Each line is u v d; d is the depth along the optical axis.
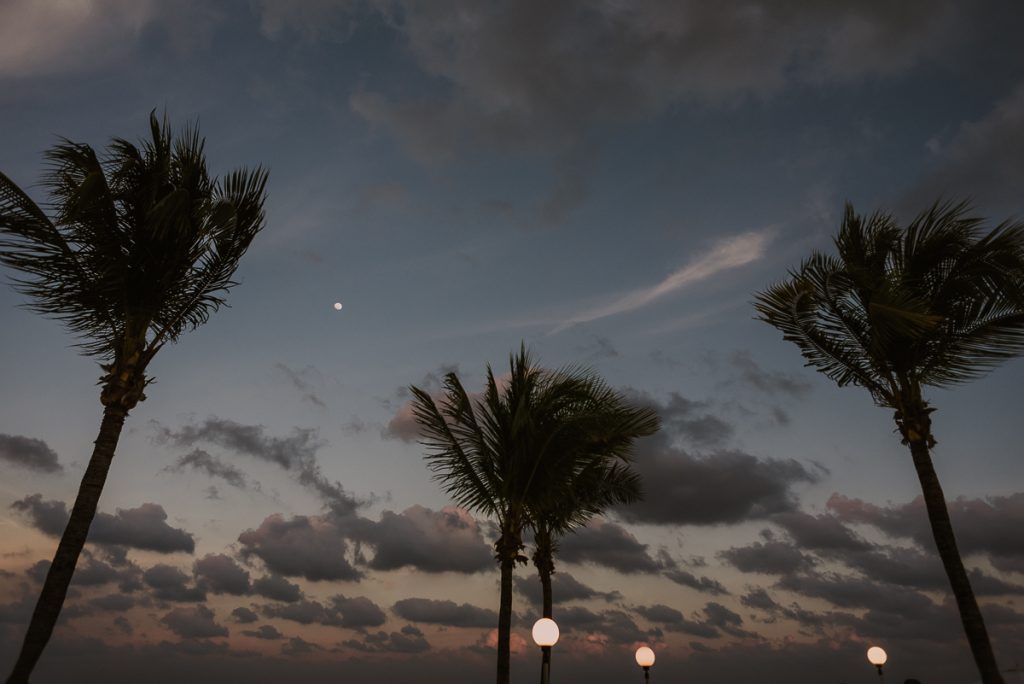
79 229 10.46
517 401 15.26
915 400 11.48
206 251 11.64
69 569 9.52
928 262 11.59
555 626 12.63
